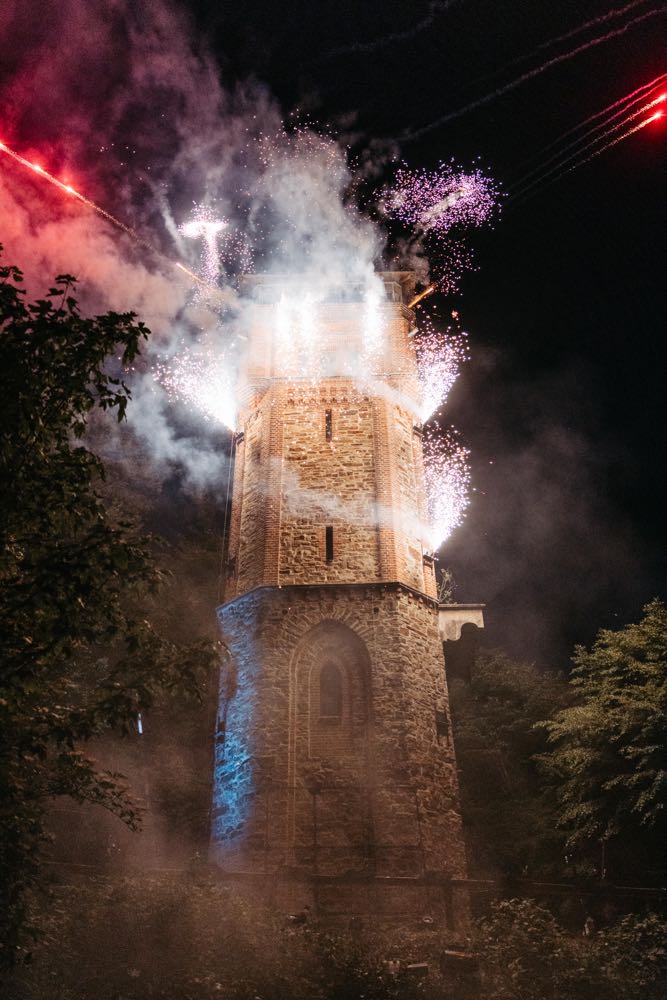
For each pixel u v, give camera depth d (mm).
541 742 31156
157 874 14891
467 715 32594
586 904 19828
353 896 18406
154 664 8727
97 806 20719
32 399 7828
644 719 20672
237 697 21547
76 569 7891
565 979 11922
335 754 20234
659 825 20234
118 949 11305
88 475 8375
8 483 7930
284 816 19281
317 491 23594
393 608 21766
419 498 24672
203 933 12344
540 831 26484
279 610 21859
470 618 23859
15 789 7590
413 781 19656
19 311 8008
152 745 26438
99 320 8305
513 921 14023
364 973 12109
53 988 9852
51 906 10305
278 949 12812
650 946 13289
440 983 12234
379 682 20859
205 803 25750
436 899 18594
